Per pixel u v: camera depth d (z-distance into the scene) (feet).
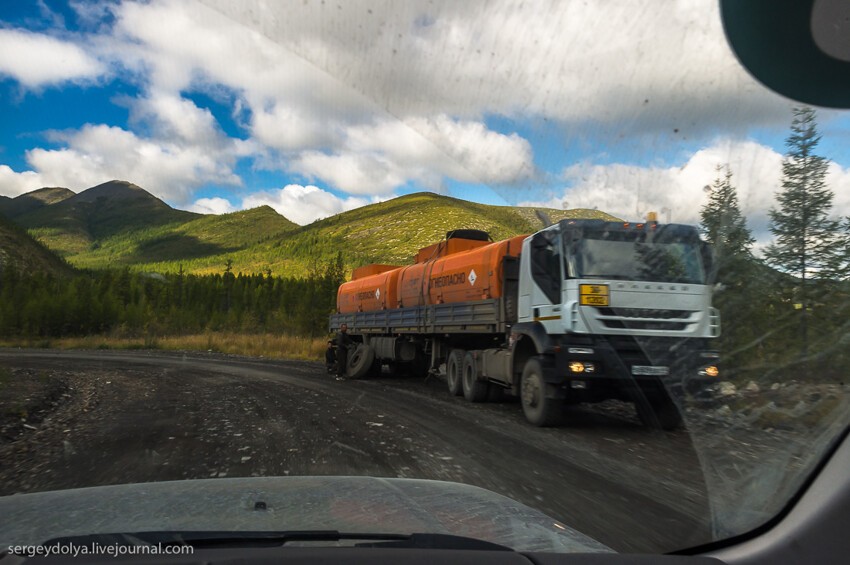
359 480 9.75
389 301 56.90
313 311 123.54
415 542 6.27
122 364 78.84
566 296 27.53
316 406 36.86
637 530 13.76
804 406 9.75
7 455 23.43
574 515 15.12
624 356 24.38
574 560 5.98
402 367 60.70
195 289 275.59
